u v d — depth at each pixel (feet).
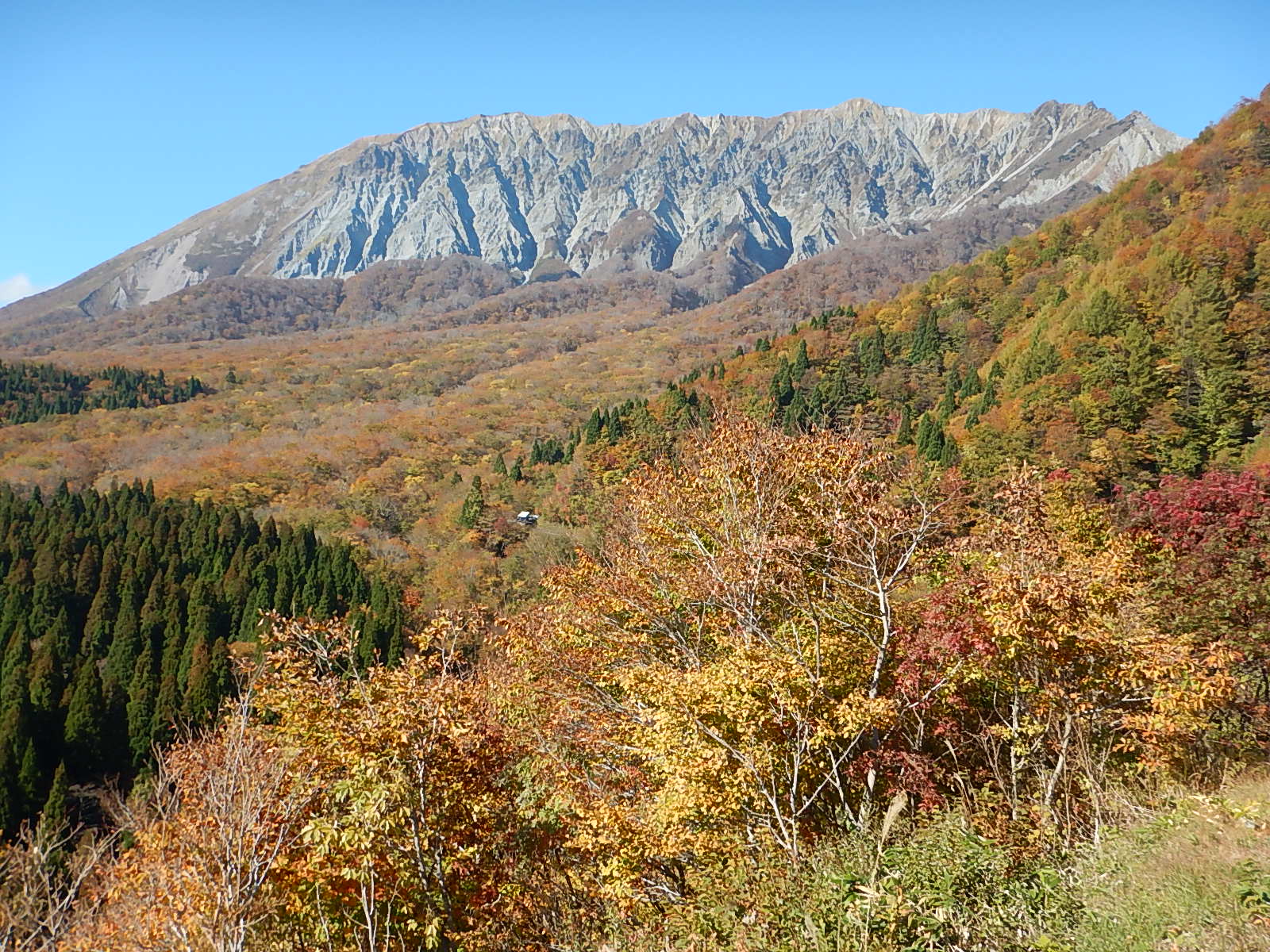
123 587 194.49
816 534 43.42
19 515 256.32
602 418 312.09
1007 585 27.71
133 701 140.56
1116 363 186.09
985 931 18.72
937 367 279.08
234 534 233.76
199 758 31.35
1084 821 26.73
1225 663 28.14
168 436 444.14
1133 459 157.79
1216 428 164.04
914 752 30.50
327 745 30.81
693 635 46.88
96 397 540.11
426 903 30.14
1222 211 242.99
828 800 32.35
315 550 235.40
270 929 31.27
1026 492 34.22
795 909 21.50
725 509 46.68
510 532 220.23
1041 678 29.35
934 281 371.97
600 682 45.37
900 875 20.65
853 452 45.68
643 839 32.04
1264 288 200.44
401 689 31.45
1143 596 35.17
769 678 29.40
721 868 28.68
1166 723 26.89
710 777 30.42
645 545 50.01
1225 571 34.55
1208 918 16.94
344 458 370.73
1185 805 24.09
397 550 244.22
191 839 25.50
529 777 40.81
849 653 34.17
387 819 29.01
